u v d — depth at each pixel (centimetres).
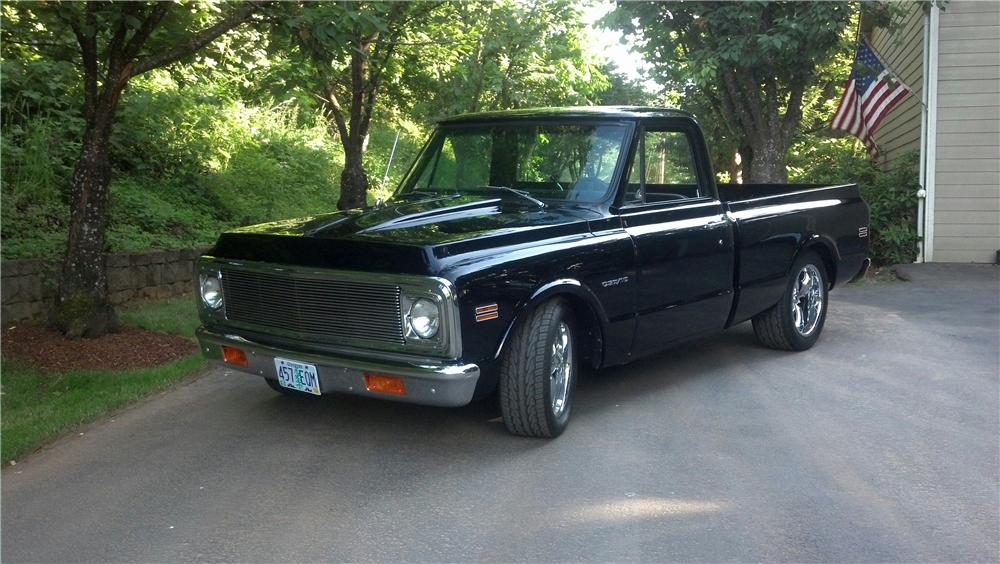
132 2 687
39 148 1001
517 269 474
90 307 732
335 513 409
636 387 637
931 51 1295
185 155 1320
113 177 1195
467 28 1222
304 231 499
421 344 446
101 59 784
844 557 367
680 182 636
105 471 465
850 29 1489
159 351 722
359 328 462
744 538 384
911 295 1063
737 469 467
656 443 510
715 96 1457
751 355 741
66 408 567
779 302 729
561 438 519
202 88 1409
